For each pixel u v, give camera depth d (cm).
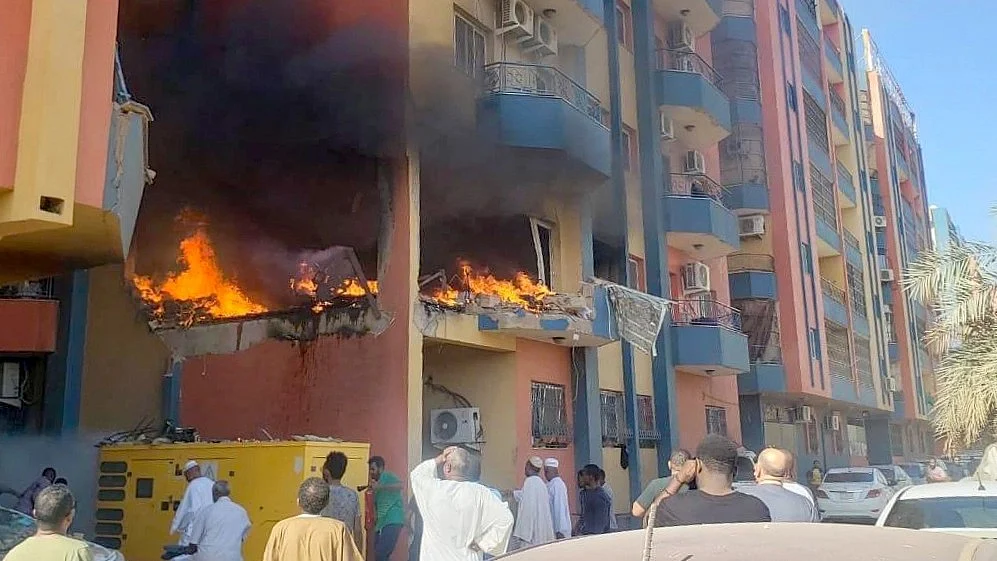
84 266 705
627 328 1308
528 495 908
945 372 1023
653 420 1638
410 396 1030
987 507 708
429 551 520
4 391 1162
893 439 3825
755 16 2548
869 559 198
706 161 2105
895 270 3825
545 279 1349
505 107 1184
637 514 643
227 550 716
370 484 925
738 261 2395
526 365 1230
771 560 199
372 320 1082
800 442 2714
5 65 516
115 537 941
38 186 504
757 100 2462
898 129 4497
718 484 402
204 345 1183
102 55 566
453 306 1124
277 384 1127
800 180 2600
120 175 582
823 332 2566
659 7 1888
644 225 1702
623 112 1678
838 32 3500
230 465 894
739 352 1780
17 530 519
